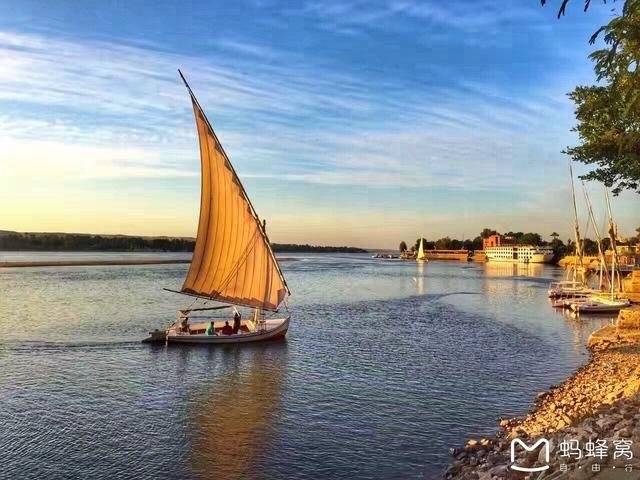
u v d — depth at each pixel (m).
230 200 37.97
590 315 54.88
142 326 44.28
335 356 32.94
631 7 7.46
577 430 13.42
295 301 68.06
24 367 29.34
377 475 15.74
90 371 28.61
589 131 21.33
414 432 19.22
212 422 20.41
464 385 25.81
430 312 57.00
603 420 13.54
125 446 18.03
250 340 37.25
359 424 20.14
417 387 25.41
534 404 22.42
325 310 58.47
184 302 62.88
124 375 27.81
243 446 18.02
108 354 33.06
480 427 19.69
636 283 66.38
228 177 37.94
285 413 21.52
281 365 30.30
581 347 36.12
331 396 23.94
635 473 8.91
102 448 17.81
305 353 33.84
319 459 16.92
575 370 29.05
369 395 24.05
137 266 164.25
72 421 20.45
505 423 19.58
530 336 41.03
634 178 21.39
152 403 22.89
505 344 37.38
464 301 69.88
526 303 67.44
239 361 31.41
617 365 27.78
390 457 17.05
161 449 17.78
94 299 65.56
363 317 52.47
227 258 38.62
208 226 37.91
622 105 14.79
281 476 15.77
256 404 22.72
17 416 20.98
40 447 17.88
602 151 20.91
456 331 43.56
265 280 38.69
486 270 172.62
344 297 74.19
